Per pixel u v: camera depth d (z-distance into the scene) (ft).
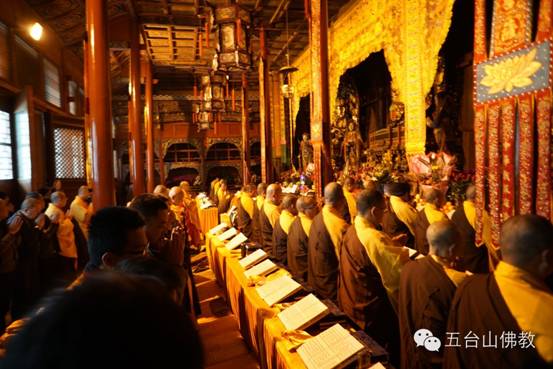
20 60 34.99
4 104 31.12
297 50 65.16
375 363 7.14
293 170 65.92
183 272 6.20
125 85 82.43
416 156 29.43
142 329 1.92
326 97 23.34
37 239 17.53
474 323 6.23
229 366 12.99
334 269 13.34
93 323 1.88
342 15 45.80
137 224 7.36
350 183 28.66
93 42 19.65
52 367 1.82
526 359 5.62
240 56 31.04
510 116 13.35
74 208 23.21
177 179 92.27
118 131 86.43
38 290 17.49
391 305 11.11
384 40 35.94
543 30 12.41
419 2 30.48
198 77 81.51
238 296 13.92
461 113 33.14
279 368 8.32
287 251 16.98
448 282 7.93
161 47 59.88
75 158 41.50
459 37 32.32
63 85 47.67
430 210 15.98
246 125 56.80
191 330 2.16
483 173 14.40
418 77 30.94
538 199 12.54
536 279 6.08
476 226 14.47
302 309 9.37
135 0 43.86
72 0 40.11
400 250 10.59
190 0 43.91
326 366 7.11
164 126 86.63
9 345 2.00
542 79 12.39
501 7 13.80
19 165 31.83
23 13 35.60
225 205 41.88
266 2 46.03
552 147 12.21
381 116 51.72
